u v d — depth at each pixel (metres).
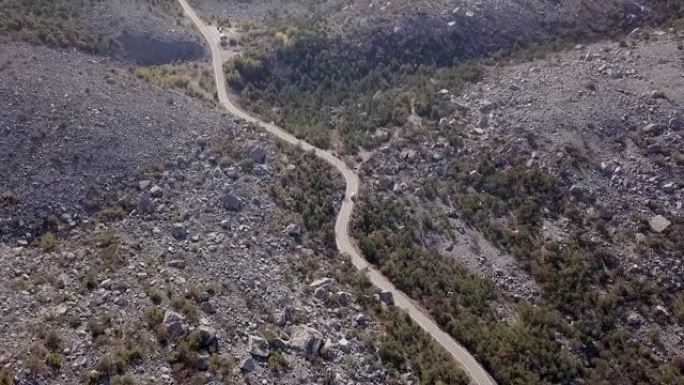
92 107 55.66
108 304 37.59
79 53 67.69
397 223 55.38
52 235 43.88
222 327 38.12
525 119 65.00
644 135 61.88
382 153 63.84
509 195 58.31
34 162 48.31
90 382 32.06
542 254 53.19
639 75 68.88
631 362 45.78
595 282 51.16
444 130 66.00
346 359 39.38
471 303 48.47
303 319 41.53
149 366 33.84
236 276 43.38
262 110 71.38
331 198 56.91
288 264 47.16
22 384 31.02
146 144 54.38
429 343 43.69
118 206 47.81
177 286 40.44
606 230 54.81
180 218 48.06
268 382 35.41
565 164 59.59
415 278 49.72
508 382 42.38
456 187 59.81
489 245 54.50
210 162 55.31
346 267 49.47
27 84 55.56
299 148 62.69
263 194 53.69
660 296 50.00
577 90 67.75
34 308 36.41
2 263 40.22
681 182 57.47
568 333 47.31
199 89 72.50
